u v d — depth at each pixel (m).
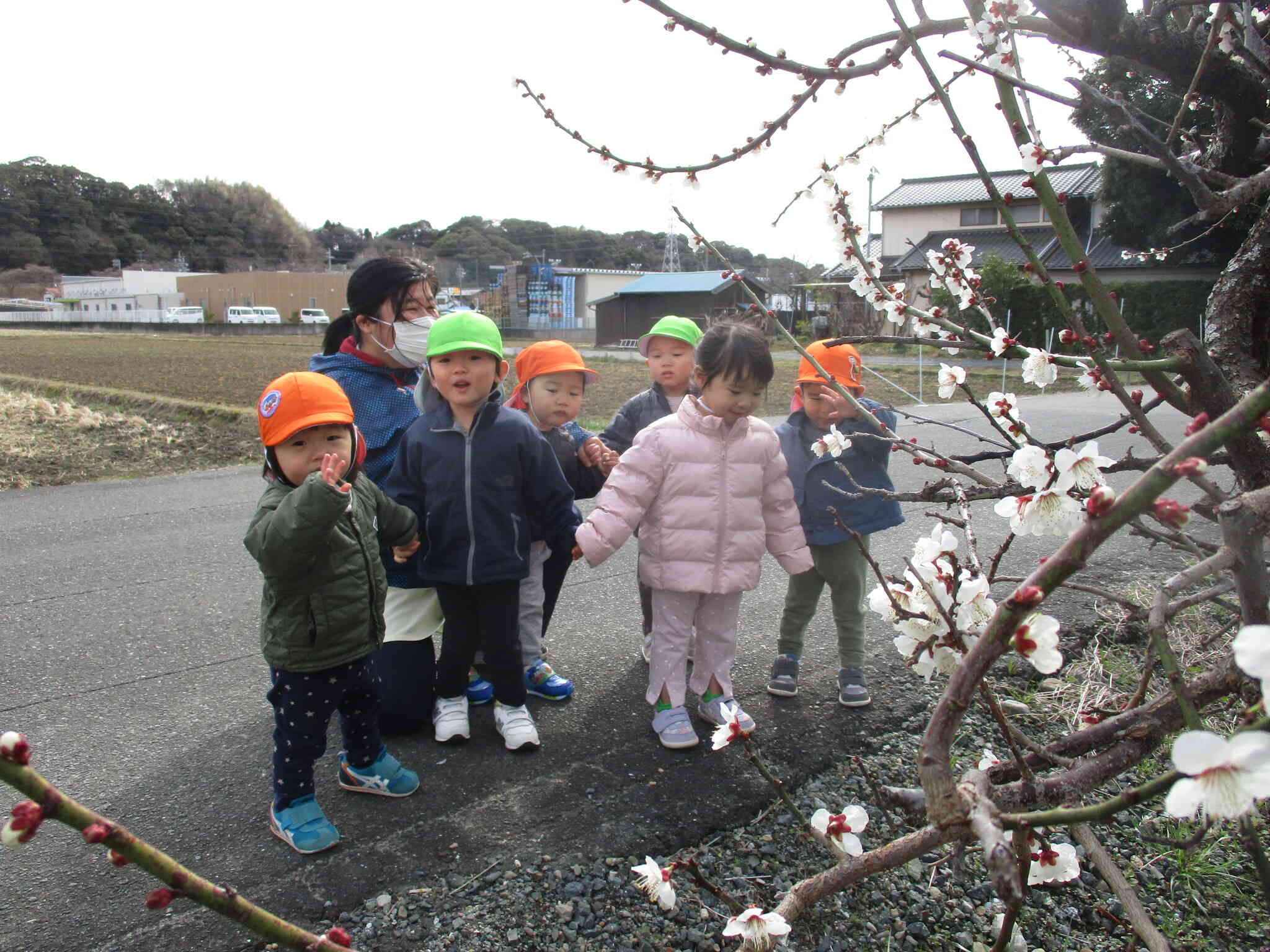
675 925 2.10
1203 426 1.02
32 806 0.84
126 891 2.27
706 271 45.66
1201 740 0.75
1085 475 1.27
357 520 2.55
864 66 1.73
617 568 5.23
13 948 2.04
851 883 1.41
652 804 2.62
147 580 5.00
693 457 3.07
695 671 3.22
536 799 2.66
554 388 3.63
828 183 2.08
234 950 2.04
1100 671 3.30
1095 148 1.71
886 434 2.06
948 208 32.31
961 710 1.08
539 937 2.06
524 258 77.06
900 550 5.34
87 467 8.59
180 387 15.88
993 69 1.48
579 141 1.95
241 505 6.94
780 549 3.22
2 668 3.74
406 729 3.10
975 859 2.31
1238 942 2.05
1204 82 1.96
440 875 2.29
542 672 3.40
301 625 2.40
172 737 3.12
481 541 2.92
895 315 2.11
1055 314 20.98
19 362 22.03
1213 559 1.26
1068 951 2.03
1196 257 18.16
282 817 2.46
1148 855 2.34
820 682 3.54
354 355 3.33
